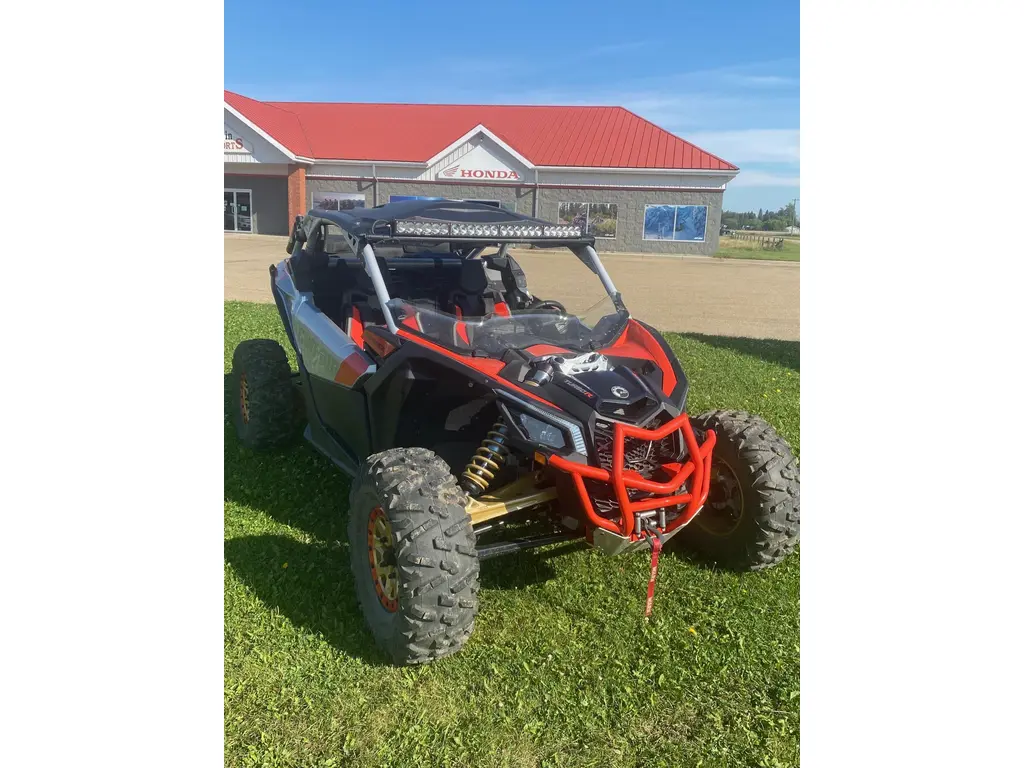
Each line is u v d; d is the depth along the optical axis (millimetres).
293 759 2438
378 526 3041
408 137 30406
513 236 3939
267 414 4918
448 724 2617
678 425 3127
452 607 2807
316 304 4734
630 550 3105
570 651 3047
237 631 3076
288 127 29859
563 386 3178
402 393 3428
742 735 2605
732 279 19484
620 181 27219
